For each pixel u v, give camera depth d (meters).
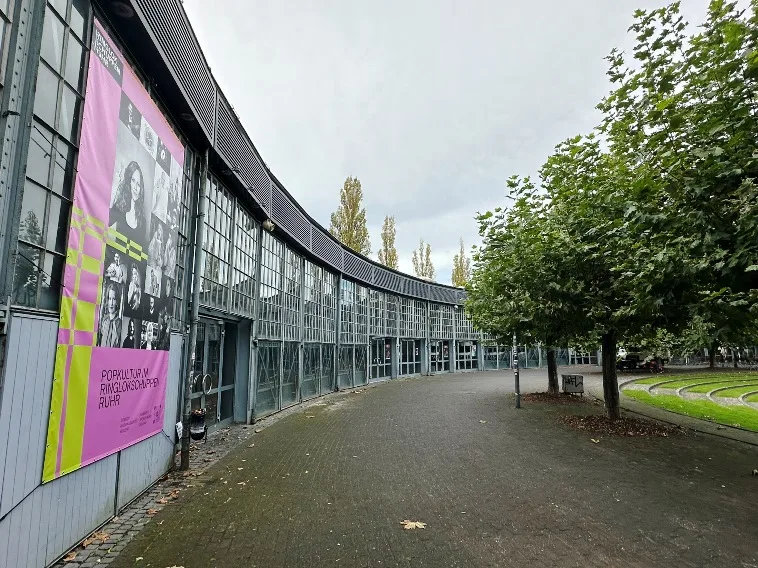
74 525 4.07
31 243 3.47
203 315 8.61
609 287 9.10
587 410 12.85
